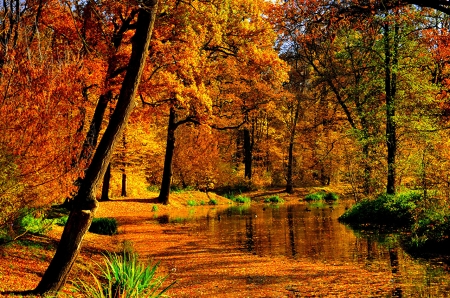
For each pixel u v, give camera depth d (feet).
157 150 122.62
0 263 27.43
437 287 27.84
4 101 26.58
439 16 65.98
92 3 37.24
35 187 28.73
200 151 147.02
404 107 71.82
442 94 70.90
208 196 133.49
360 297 26.30
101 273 32.63
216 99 118.83
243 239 54.65
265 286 30.04
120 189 124.16
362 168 73.92
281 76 87.92
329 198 136.46
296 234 57.16
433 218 45.19
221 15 68.74
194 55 67.82
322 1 40.42
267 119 176.76
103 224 59.11
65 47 35.86
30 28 32.76
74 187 31.35
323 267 35.83
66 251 23.17
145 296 21.29
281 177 170.30
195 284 31.17
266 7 79.36
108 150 24.18
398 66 72.28
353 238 51.29
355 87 81.71
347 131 76.07
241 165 175.32
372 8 37.73
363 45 76.64
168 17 61.62
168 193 110.93
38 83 28.14
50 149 28.71
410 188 67.92
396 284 29.12
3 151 25.58
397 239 48.88
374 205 67.26
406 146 68.80
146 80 65.10
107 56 56.80
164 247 48.93
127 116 24.76
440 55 72.79
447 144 51.42
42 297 21.88
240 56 85.46
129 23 59.62
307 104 137.69
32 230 37.24
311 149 156.87
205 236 58.44
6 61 27.84
